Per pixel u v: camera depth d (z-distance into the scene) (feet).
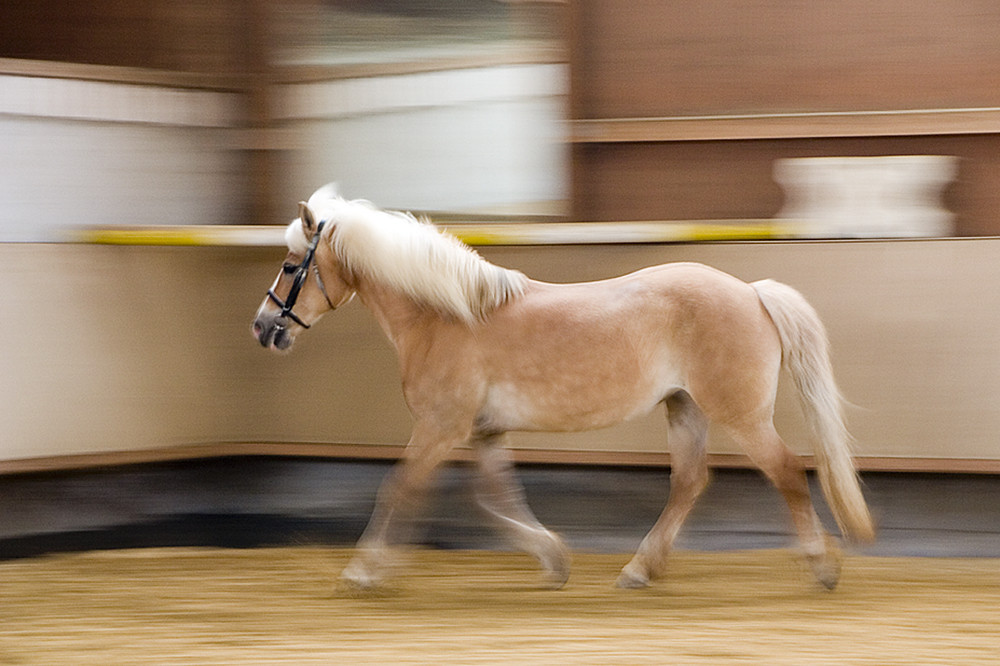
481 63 36.19
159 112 38.11
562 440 34.58
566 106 35.50
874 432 32.96
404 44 36.86
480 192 36.70
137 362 35.86
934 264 32.14
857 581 27.43
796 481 25.11
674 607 24.93
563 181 35.83
